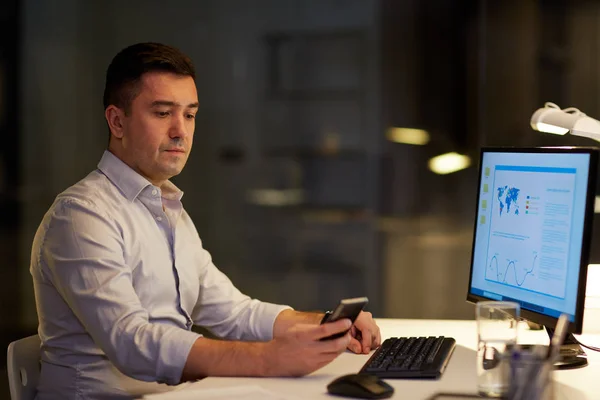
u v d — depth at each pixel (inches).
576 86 543.8
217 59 618.5
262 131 616.1
